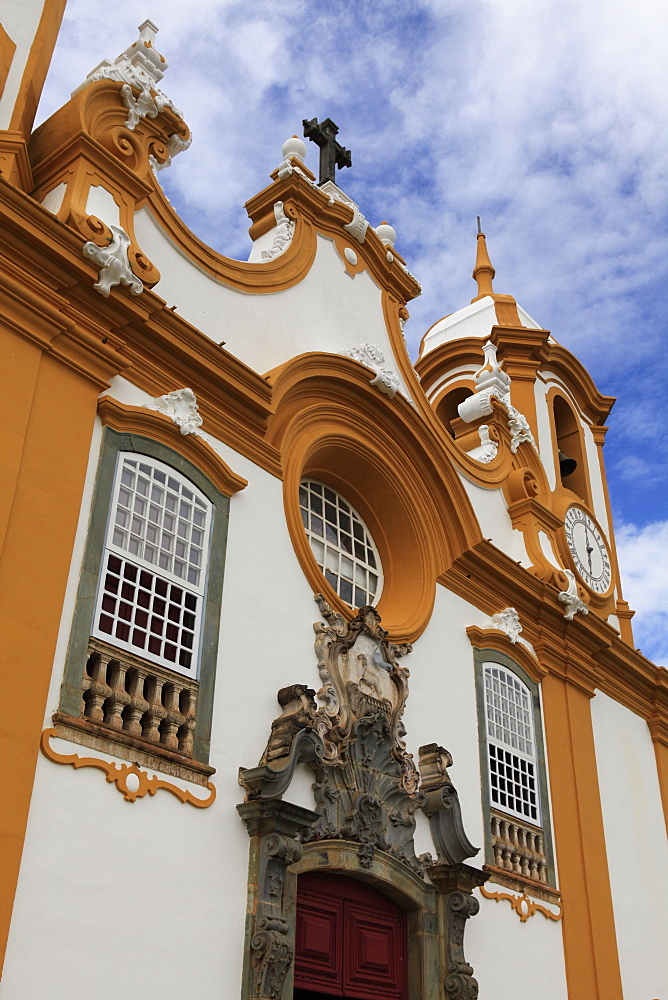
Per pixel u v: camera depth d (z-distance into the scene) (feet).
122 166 30.14
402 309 43.60
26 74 31.01
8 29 31.58
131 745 24.64
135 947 23.11
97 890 22.74
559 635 45.24
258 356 34.73
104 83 31.24
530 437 49.88
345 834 29.84
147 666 25.89
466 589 40.81
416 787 33.40
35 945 21.09
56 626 23.80
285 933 26.02
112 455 27.07
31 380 25.40
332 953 29.09
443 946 31.71
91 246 27.27
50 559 24.23
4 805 21.39
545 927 37.24
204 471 30.01
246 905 26.21
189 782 25.91
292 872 27.81
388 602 38.37
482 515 44.93
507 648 41.45
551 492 52.21
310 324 37.73
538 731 41.34
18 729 22.20
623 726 48.32
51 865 21.97
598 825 42.32
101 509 26.08
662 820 48.01
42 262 26.68
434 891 32.45
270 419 33.65
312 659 31.60
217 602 28.78
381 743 32.37
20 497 24.13
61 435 25.72
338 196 42.63
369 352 39.19
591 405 60.29
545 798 40.14
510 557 43.06
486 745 37.99
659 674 51.62
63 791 22.76
